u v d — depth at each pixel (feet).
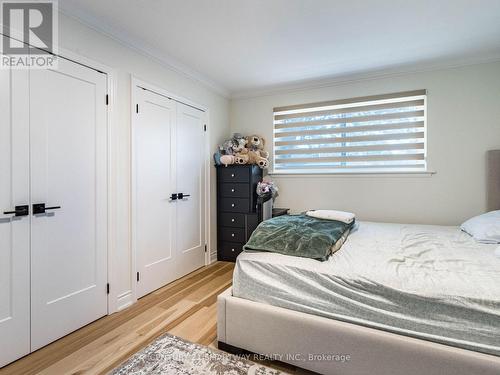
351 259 5.17
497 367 3.49
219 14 6.42
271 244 5.73
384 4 6.04
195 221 10.41
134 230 7.64
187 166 9.91
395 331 4.10
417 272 4.46
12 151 5.12
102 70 6.76
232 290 5.59
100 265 6.79
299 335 4.69
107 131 6.91
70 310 6.11
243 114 12.50
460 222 8.99
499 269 4.50
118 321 6.63
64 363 5.09
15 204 5.16
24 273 5.31
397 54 8.54
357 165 10.58
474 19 6.61
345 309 4.48
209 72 10.03
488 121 8.60
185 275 9.84
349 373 4.33
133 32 7.22
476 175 8.79
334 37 7.52
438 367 3.78
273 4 6.05
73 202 6.17
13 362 5.13
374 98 10.05
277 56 8.71
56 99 5.81
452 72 8.98
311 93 11.17
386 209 9.98
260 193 10.53
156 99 8.44
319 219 7.72
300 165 11.57
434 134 9.25
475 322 3.74
